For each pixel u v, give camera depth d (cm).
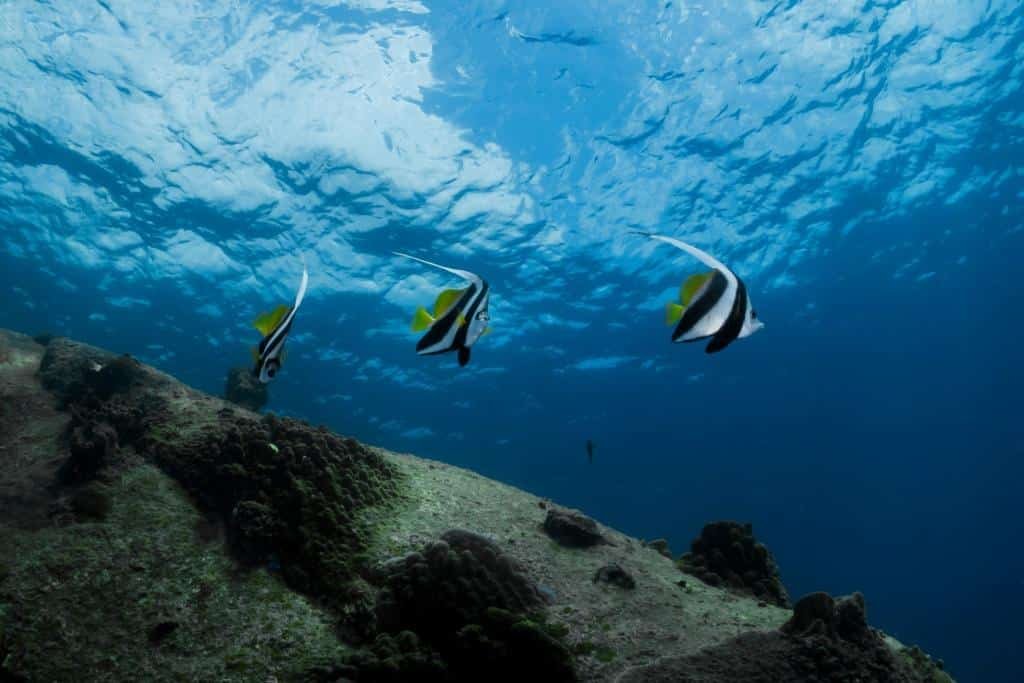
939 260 2422
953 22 1502
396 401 2780
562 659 391
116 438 529
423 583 419
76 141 1608
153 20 1382
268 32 1432
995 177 2033
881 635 533
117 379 625
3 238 1917
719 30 1488
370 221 1855
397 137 1647
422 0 1400
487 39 1478
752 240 2111
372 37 1455
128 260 1980
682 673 409
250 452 511
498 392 2878
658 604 501
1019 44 1570
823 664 430
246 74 1498
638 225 1973
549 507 648
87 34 1393
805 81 1598
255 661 378
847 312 2673
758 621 497
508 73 1546
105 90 1496
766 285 2409
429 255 1978
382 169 1714
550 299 2294
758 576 623
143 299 2120
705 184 1852
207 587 423
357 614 413
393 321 2308
